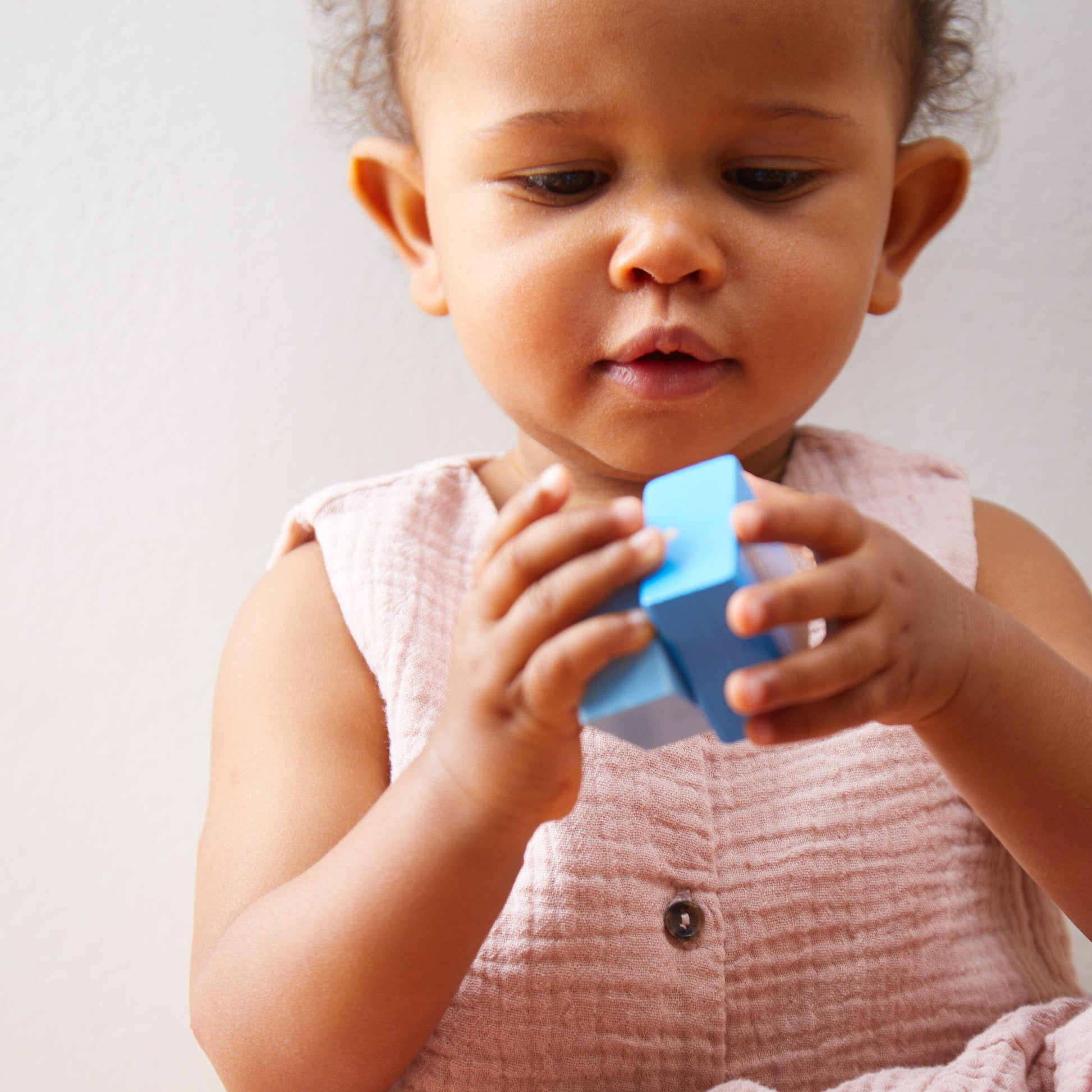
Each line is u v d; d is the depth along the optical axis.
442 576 0.94
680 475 0.58
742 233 0.77
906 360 1.21
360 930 0.69
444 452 1.21
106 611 1.19
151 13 1.20
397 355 1.20
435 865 0.67
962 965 0.86
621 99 0.75
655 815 0.84
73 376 1.20
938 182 0.96
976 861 0.89
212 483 1.20
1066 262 1.20
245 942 0.74
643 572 0.55
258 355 1.20
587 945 0.81
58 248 1.20
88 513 1.19
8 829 1.17
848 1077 0.82
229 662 0.92
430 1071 0.80
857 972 0.84
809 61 0.76
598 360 0.79
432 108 0.84
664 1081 0.81
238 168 1.20
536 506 0.58
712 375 0.78
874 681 0.60
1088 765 0.72
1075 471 1.21
